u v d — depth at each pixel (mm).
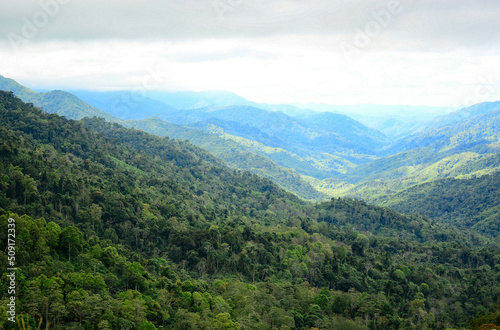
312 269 162125
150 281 117562
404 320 132625
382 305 135750
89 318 88188
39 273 96812
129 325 89500
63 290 93000
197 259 152250
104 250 124500
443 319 141125
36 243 106750
